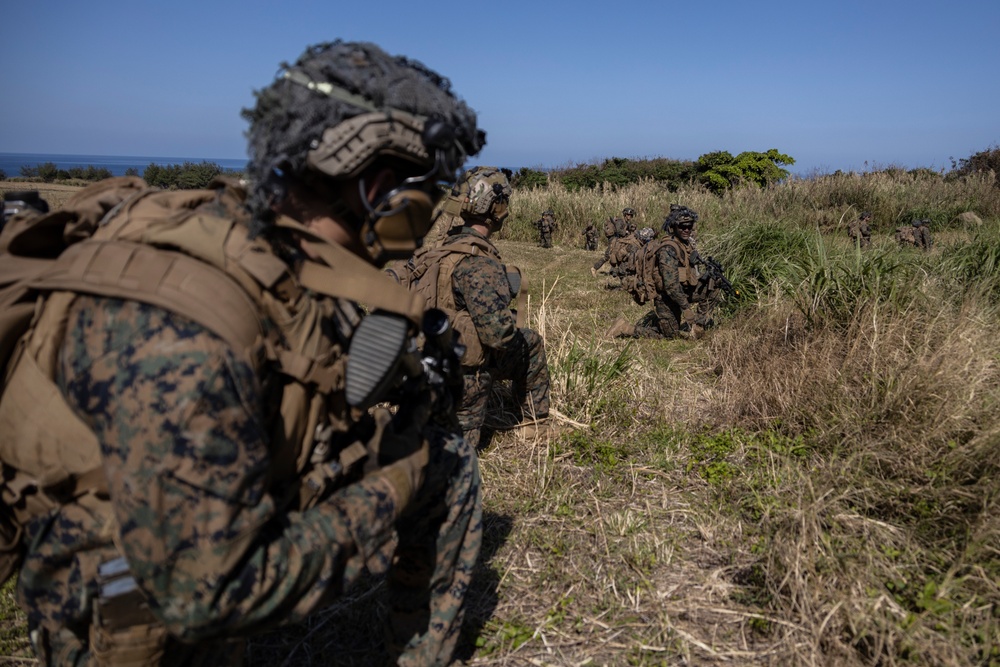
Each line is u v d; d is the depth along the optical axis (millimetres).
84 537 1135
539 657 2248
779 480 3260
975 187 18438
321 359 1211
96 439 1095
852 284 5062
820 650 2225
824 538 2590
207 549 1018
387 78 1198
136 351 1007
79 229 1228
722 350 5434
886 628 2213
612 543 2865
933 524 2826
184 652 1276
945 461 3129
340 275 1226
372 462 1374
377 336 1233
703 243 8891
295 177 1234
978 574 2502
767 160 28547
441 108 1239
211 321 1032
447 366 1651
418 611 1712
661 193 19281
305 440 1240
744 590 2572
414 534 1646
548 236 17109
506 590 2586
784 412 3945
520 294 3594
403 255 1335
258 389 1085
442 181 1330
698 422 4137
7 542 1256
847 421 3627
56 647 1294
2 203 1586
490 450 3750
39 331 1099
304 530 1166
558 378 4348
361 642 2295
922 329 4215
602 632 2365
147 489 986
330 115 1156
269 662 2215
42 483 1126
